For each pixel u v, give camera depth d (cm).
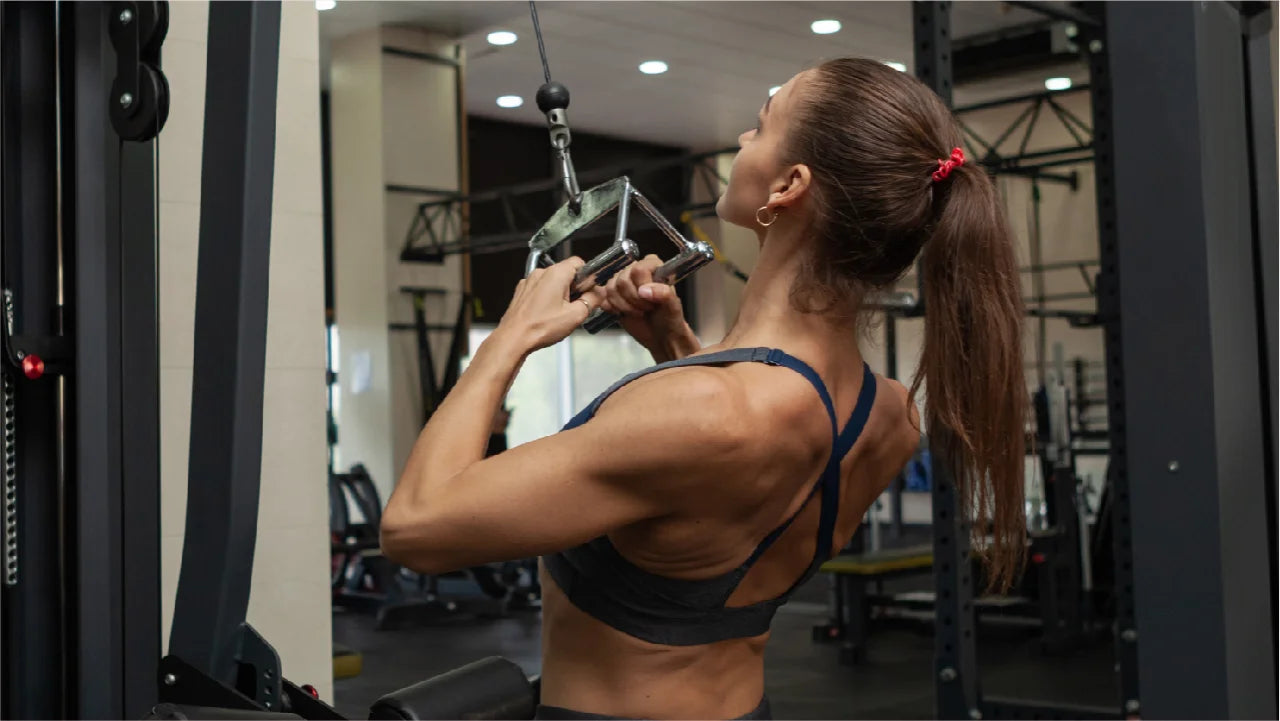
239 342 142
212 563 143
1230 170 178
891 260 100
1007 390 96
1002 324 96
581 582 102
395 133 880
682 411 90
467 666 114
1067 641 623
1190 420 170
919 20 330
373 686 530
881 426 107
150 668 186
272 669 140
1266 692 177
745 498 94
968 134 938
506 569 782
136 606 186
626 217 108
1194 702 169
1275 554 196
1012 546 97
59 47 194
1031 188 1123
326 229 987
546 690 107
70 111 193
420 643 650
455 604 732
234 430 142
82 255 188
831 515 103
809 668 585
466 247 927
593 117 1158
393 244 917
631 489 92
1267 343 192
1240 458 174
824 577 903
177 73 292
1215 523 167
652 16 840
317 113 323
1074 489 642
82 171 189
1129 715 369
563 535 92
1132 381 175
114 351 188
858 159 97
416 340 935
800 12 833
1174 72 172
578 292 108
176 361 290
